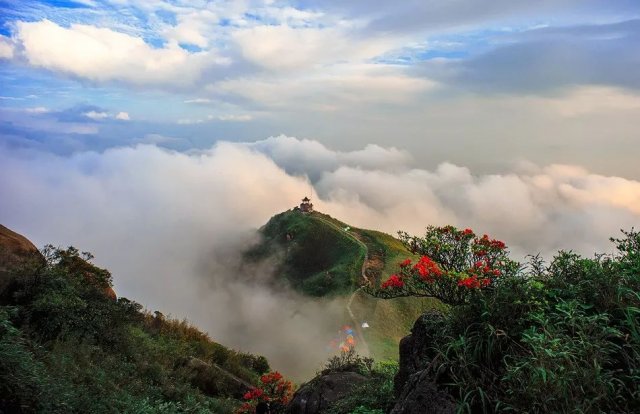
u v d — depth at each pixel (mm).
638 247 5000
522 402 3408
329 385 9406
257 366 20875
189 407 10742
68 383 7105
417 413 4082
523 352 3875
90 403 6914
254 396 13094
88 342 10391
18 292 10430
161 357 13539
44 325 9789
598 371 3211
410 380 4645
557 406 3225
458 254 5789
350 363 10906
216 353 18484
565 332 3965
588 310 4234
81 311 11508
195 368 14844
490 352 3918
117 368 10250
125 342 12156
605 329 3521
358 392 7816
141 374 11375
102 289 15133
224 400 13562
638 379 3377
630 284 4230
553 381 3254
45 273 11500
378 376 9211
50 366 7770
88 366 9023
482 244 5738
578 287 4367
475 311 4488
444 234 6020
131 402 8312
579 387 3197
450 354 4289
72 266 14750
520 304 4160
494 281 4875
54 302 10406
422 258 5402
